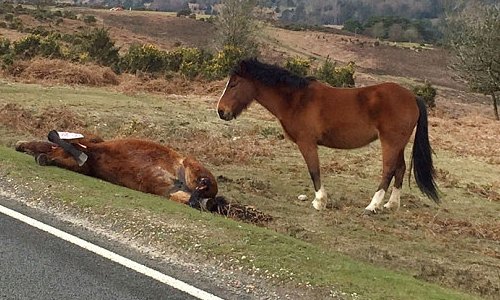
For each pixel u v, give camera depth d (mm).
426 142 8977
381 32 82562
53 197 7406
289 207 9008
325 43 66375
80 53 29172
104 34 30781
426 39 81688
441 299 5117
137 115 15852
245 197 9344
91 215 6871
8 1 71312
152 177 8141
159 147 8383
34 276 5246
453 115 26438
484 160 14812
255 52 42375
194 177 7953
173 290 5078
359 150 14273
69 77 21469
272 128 15953
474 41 28469
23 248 5879
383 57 61531
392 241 7742
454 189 11359
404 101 8844
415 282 5594
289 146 14203
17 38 36906
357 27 86062
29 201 7348
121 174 8312
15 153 9375
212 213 7590
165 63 29875
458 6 36781
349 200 9781
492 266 7086
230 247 5988
